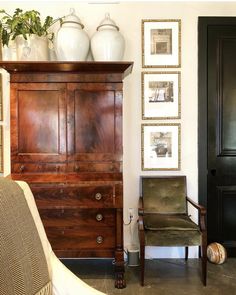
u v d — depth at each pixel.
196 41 2.94
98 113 2.47
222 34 2.95
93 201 2.37
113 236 2.43
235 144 3.01
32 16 2.48
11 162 2.45
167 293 2.34
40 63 2.29
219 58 2.96
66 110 2.46
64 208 2.38
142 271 2.45
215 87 2.98
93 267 2.79
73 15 2.63
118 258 2.41
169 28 2.92
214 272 2.68
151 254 3.01
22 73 2.42
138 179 2.99
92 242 2.43
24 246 1.23
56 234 2.42
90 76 2.45
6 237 1.14
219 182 3.03
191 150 2.99
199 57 2.94
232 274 2.65
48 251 1.44
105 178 2.45
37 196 2.36
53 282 1.36
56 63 2.29
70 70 2.42
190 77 2.95
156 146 2.98
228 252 3.03
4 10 2.77
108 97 2.46
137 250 2.84
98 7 2.90
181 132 2.98
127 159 2.97
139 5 2.90
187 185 3.01
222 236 3.04
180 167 2.99
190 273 2.67
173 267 2.80
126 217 2.98
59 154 2.47
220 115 3.00
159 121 2.97
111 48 2.55
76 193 2.37
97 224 2.42
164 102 2.96
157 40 2.92
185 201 2.85
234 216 3.03
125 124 2.96
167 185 2.86
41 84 2.44
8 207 1.22
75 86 2.45
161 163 2.99
